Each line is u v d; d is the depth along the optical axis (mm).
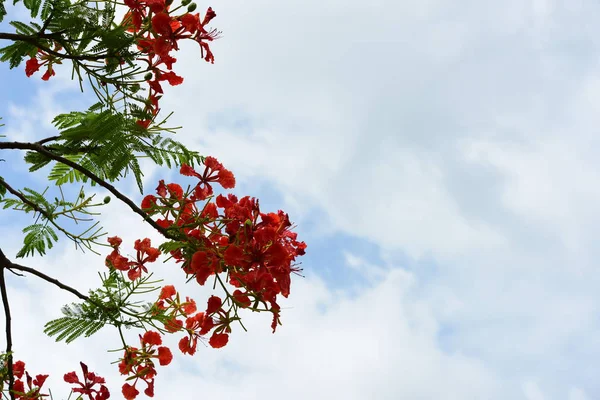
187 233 3129
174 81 3211
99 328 3250
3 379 3588
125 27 2988
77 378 3604
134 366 3422
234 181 3188
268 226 2928
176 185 3238
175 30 3184
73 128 3012
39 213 3344
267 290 2873
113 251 3443
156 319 3295
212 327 3004
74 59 2951
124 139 2854
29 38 2885
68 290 3232
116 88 3037
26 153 3217
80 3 2846
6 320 3428
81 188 3266
